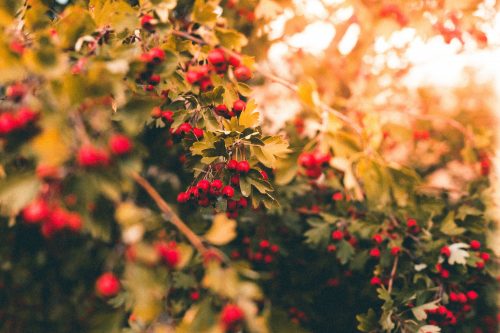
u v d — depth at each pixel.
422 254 2.61
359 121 3.40
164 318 2.39
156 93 1.92
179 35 1.79
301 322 3.27
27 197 1.11
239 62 1.78
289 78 4.10
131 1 2.15
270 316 1.29
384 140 3.54
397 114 3.66
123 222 1.18
